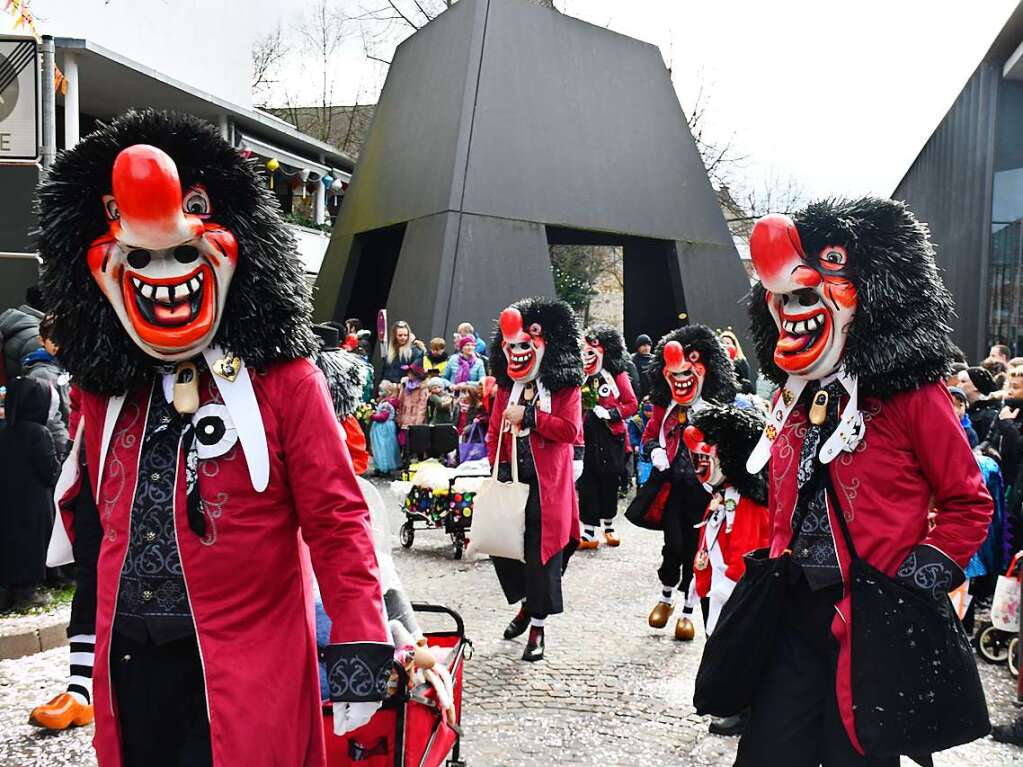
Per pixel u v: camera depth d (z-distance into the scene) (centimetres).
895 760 256
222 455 196
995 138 1330
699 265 1561
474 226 1337
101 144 197
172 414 200
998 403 699
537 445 518
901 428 261
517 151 1398
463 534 758
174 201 183
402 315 1349
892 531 255
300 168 2380
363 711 192
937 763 392
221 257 193
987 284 1331
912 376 257
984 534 251
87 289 199
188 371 199
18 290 669
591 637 560
